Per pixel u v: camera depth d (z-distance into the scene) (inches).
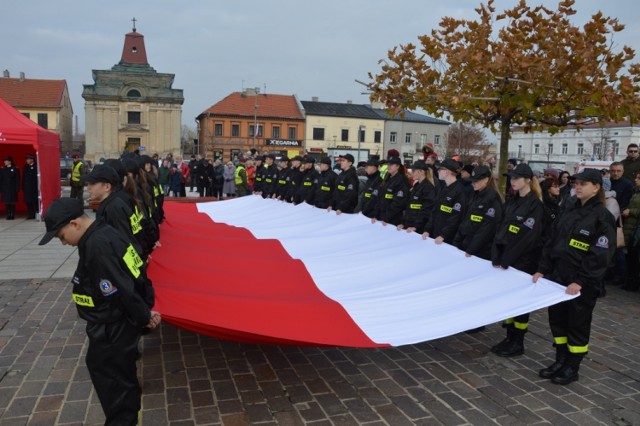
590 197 174.9
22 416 146.2
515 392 169.9
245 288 206.4
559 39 269.0
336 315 174.9
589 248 171.6
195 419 147.5
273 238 311.9
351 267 235.6
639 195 307.0
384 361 195.0
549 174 300.8
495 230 214.1
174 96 2281.0
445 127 2610.7
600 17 254.8
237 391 166.2
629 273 314.7
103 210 154.9
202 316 157.0
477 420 150.4
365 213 348.2
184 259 240.2
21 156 639.1
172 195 826.8
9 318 230.7
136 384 123.3
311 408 155.9
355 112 2524.6
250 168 818.8
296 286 214.1
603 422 151.1
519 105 281.9
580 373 187.0
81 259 116.1
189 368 183.8
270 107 2425.0
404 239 262.8
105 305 116.9
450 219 243.3
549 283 178.7
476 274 205.3
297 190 459.8
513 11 288.4
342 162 378.9
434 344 215.2
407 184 302.2
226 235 332.2
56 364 181.8
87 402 154.9
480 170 220.4
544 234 198.2
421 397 164.9
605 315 263.4
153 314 131.9
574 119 306.3
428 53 301.4
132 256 118.6
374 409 156.0
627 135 2114.9
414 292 197.5
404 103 314.3
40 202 559.8
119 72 2217.0
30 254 380.8
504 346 204.8
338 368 187.3
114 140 2249.0
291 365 188.9
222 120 2333.9
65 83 2485.2
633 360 201.3
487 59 279.6
